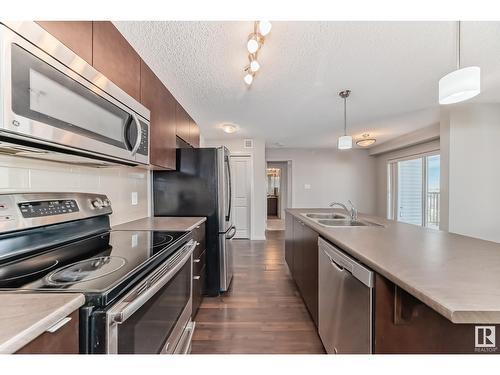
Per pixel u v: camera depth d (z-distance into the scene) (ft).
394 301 3.40
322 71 7.20
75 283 2.58
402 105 10.35
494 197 10.46
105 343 2.29
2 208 3.32
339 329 4.65
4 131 2.35
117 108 4.21
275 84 8.10
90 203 5.01
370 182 22.49
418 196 17.75
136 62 5.48
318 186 22.36
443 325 3.06
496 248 4.16
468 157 10.48
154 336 3.36
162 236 5.15
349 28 5.17
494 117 10.40
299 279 8.59
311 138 17.52
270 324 6.95
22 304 2.06
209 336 6.37
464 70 4.61
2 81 2.27
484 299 2.30
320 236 6.08
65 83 3.05
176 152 8.86
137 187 7.89
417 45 5.86
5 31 2.29
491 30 5.25
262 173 18.12
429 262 3.38
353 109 10.87
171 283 4.11
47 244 3.97
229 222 9.74
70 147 3.19
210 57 6.33
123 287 2.68
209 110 10.84
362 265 3.78
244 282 10.11
